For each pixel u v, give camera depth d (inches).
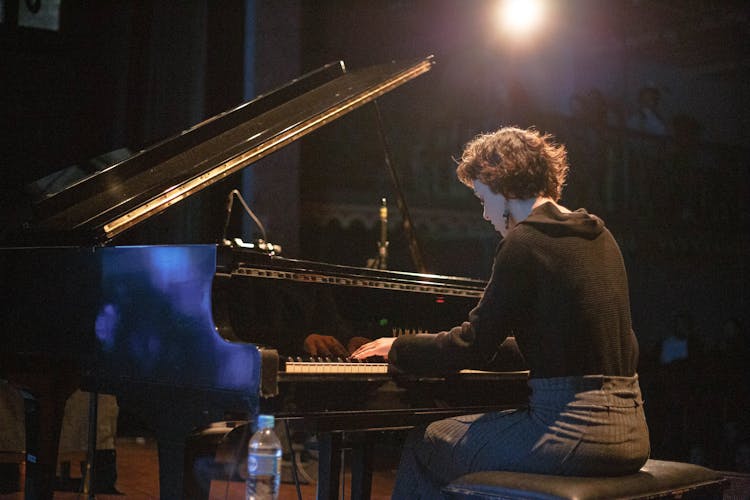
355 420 90.4
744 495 107.0
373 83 127.4
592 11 475.8
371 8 455.8
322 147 400.5
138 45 305.6
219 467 189.0
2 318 106.0
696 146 480.7
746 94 559.2
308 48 437.1
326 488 91.4
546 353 86.7
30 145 288.7
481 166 95.1
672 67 550.6
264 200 286.5
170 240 289.1
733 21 470.0
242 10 305.7
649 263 504.4
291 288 93.9
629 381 88.6
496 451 89.1
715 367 266.2
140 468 199.5
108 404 160.7
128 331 90.9
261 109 128.3
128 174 112.0
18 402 153.6
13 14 288.7
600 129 442.6
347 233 428.8
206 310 83.0
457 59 472.7
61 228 97.9
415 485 96.7
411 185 417.7
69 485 165.8
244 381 78.7
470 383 101.6
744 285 533.0
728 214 486.3
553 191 95.1
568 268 86.3
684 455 250.2
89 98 302.0
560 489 79.5
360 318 101.5
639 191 451.2
